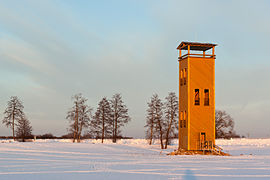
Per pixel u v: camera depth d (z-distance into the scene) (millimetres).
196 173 19406
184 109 41562
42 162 26047
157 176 17953
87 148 50219
